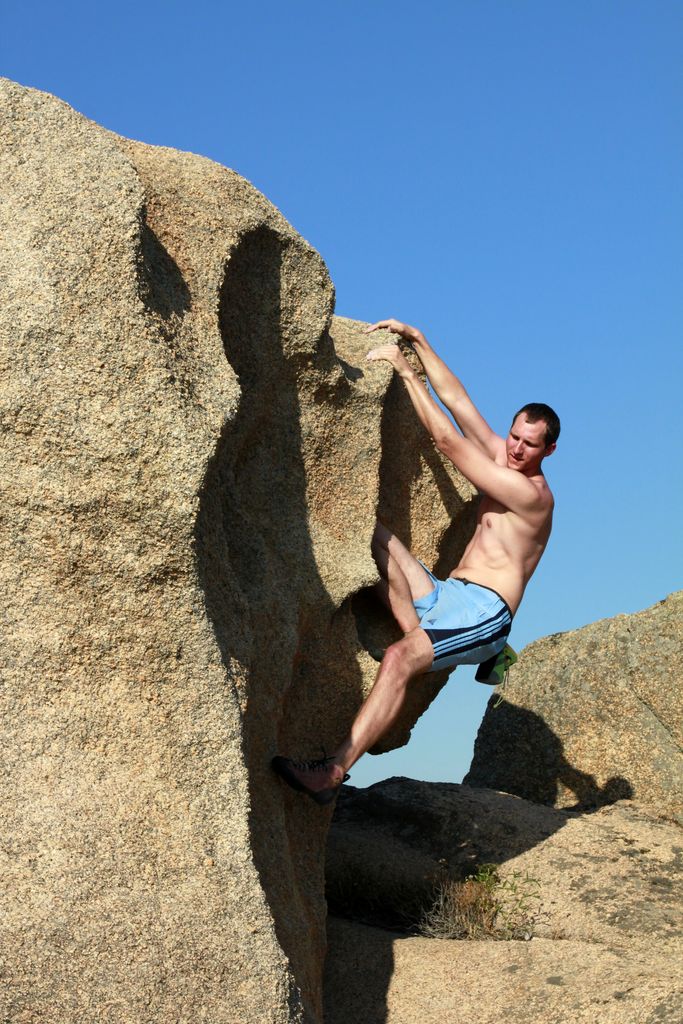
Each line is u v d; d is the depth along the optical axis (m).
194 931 3.90
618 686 8.75
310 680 5.78
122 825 4.01
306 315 5.57
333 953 5.80
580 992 5.15
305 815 5.57
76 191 4.27
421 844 7.40
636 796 8.43
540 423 6.03
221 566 4.61
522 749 9.12
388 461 6.38
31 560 4.18
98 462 4.14
